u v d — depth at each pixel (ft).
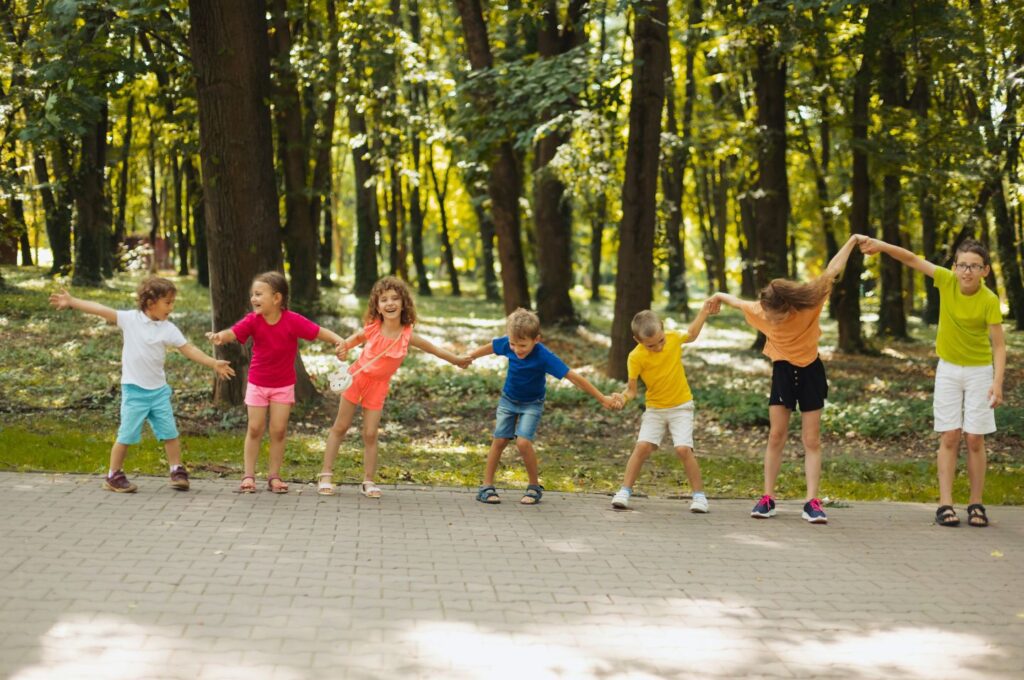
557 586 17.47
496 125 51.98
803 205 103.76
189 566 17.46
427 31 109.81
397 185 128.67
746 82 90.17
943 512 24.27
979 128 66.33
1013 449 38.75
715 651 14.37
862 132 71.36
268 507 22.71
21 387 43.68
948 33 53.67
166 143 68.64
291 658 13.24
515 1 61.05
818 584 18.39
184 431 34.99
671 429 25.21
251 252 39.01
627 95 72.13
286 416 24.57
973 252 23.66
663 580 18.21
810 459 24.61
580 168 72.69
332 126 77.92
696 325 25.36
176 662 12.88
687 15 72.43
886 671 13.79
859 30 61.05
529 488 25.26
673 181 110.52
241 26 38.09
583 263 187.21
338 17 69.00
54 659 12.77
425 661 13.39
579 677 13.07
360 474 29.17
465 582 17.42
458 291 144.25
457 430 40.65
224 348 39.47
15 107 56.24
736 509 25.58
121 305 75.92
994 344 23.68
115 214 130.62
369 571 17.78
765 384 57.57
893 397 53.93
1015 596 17.97
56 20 37.42
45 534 19.15
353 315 80.23
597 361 64.54
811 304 23.52
